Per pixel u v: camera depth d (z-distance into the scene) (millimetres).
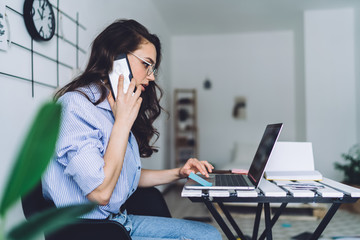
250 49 6219
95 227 958
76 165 917
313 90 5043
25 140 320
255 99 6188
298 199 1091
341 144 4930
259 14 5176
